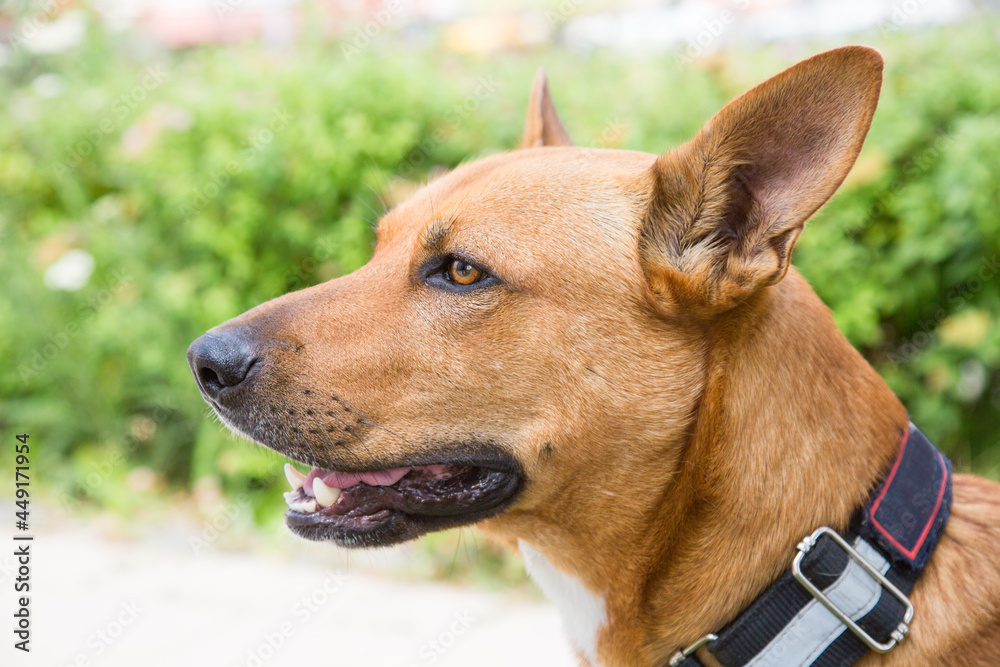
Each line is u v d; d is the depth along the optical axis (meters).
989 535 0.65
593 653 0.69
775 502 0.64
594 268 0.67
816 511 0.64
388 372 0.68
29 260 1.48
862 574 0.63
